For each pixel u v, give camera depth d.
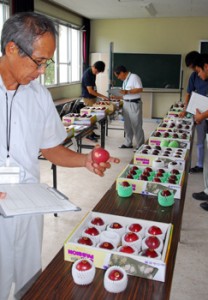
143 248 1.08
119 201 1.52
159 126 3.41
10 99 1.07
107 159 1.23
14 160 1.10
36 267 1.28
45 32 0.92
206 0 5.94
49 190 1.07
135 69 8.15
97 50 8.55
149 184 1.60
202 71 3.33
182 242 2.46
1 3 4.80
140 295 0.89
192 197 3.28
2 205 0.91
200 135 3.87
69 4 6.52
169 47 8.12
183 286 1.98
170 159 2.06
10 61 0.97
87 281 0.92
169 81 8.10
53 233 2.56
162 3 6.24
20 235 1.19
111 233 1.14
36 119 1.14
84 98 5.68
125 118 5.09
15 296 1.27
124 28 8.27
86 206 3.08
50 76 6.96
